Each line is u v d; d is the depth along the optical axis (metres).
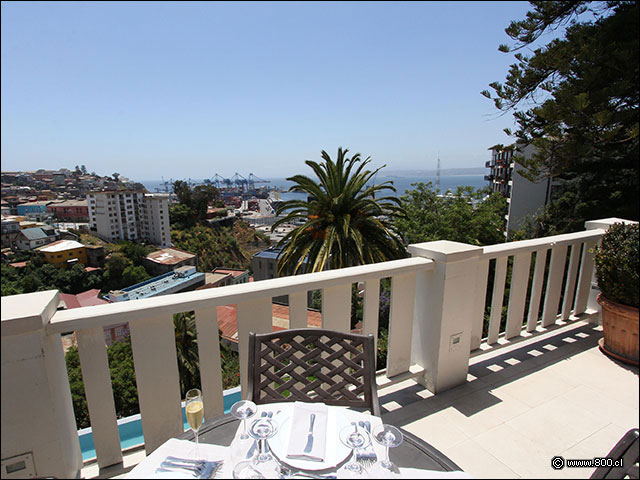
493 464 1.56
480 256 1.99
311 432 1.05
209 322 1.49
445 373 2.04
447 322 1.97
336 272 1.74
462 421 1.82
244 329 1.59
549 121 5.14
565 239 2.54
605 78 4.49
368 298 1.85
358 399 1.29
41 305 1.15
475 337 2.29
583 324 2.88
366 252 11.27
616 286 2.21
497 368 2.28
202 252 54.31
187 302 1.39
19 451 1.13
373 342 1.32
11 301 1.18
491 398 1.99
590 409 1.90
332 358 1.33
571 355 2.41
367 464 0.95
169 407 1.47
